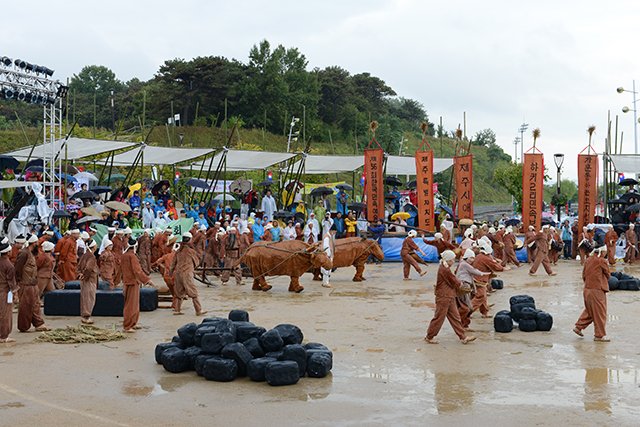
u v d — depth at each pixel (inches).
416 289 737.0
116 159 1230.9
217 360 339.3
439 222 1251.8
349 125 3503.9
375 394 309.4
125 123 2965.1
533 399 298.7
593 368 359.9
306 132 3127.5
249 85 2982.3
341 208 1243.8
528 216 1099.3
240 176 1845.5
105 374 352.2
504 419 269.1
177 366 354.9
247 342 363.3
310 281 834.2
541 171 1091.3
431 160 1080.8
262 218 1071.6
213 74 2923.2
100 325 513.3
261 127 3006.9
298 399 302.0
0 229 777.6
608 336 457.1
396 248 1079.0
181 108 2874.0
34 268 485.4
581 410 281.1
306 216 1302.9
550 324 478.6
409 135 4411.9
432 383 329.4
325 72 3718.0
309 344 374.0
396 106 4965.6
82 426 263.4
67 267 649.0
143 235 772.6
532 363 373.4
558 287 735.7
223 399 303.1
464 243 722.2
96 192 980.6
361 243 808.9
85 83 4116.6
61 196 956.6
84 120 3235.7
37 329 488.4
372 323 510.0
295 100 3139.8
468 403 293.0
